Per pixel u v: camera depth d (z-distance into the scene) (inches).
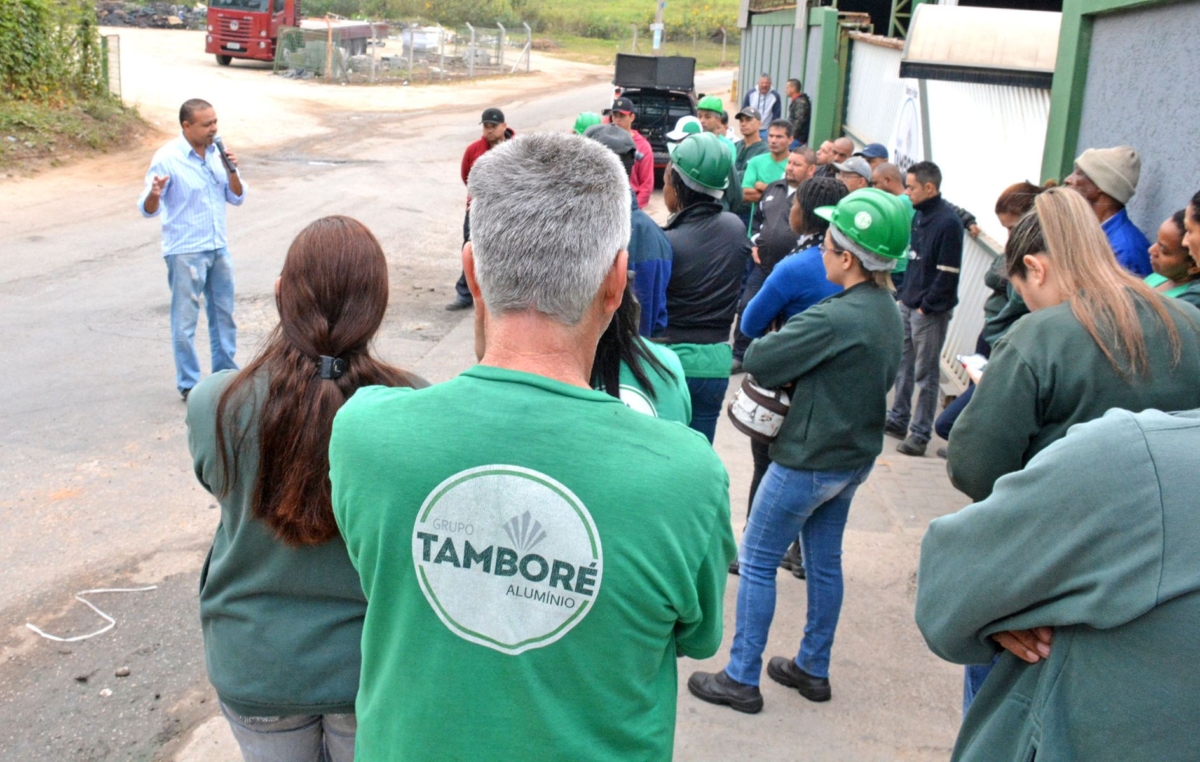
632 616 55.3
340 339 80.4
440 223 526.3
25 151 599.8
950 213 228.4
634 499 55.1
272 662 81.4
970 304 287.1
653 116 685.3
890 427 248.4
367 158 724.0
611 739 56.4
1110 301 87.7
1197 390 86.1
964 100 301.3
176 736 134.2
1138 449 59.3
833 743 131.0
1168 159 167.2
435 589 56.1
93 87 710.5
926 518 200.1
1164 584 57.2
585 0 2461.9
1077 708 62.5
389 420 58.3
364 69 1279.5
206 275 255.9
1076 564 60.8
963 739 74.1
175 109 818.2
